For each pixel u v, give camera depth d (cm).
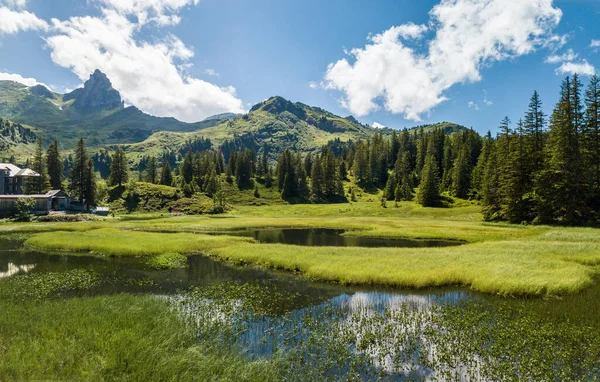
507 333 1454
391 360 1234
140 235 4500
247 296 2055
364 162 16638
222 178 16588
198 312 1712
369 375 1125
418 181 15312
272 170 18650
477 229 5778
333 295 2102
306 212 11419
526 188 6444
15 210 7775
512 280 2189
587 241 3919
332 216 10200
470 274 2394
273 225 7250
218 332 1415
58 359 1009
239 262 3088
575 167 5559
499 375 1127
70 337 1195
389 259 2927
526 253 3180
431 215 9312
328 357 1238
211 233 5906
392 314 1734
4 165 10656
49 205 8519
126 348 1097
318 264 2764
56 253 3494
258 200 14725
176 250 3566
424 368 1179
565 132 5703
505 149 7388
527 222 6172
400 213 10194
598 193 5534
